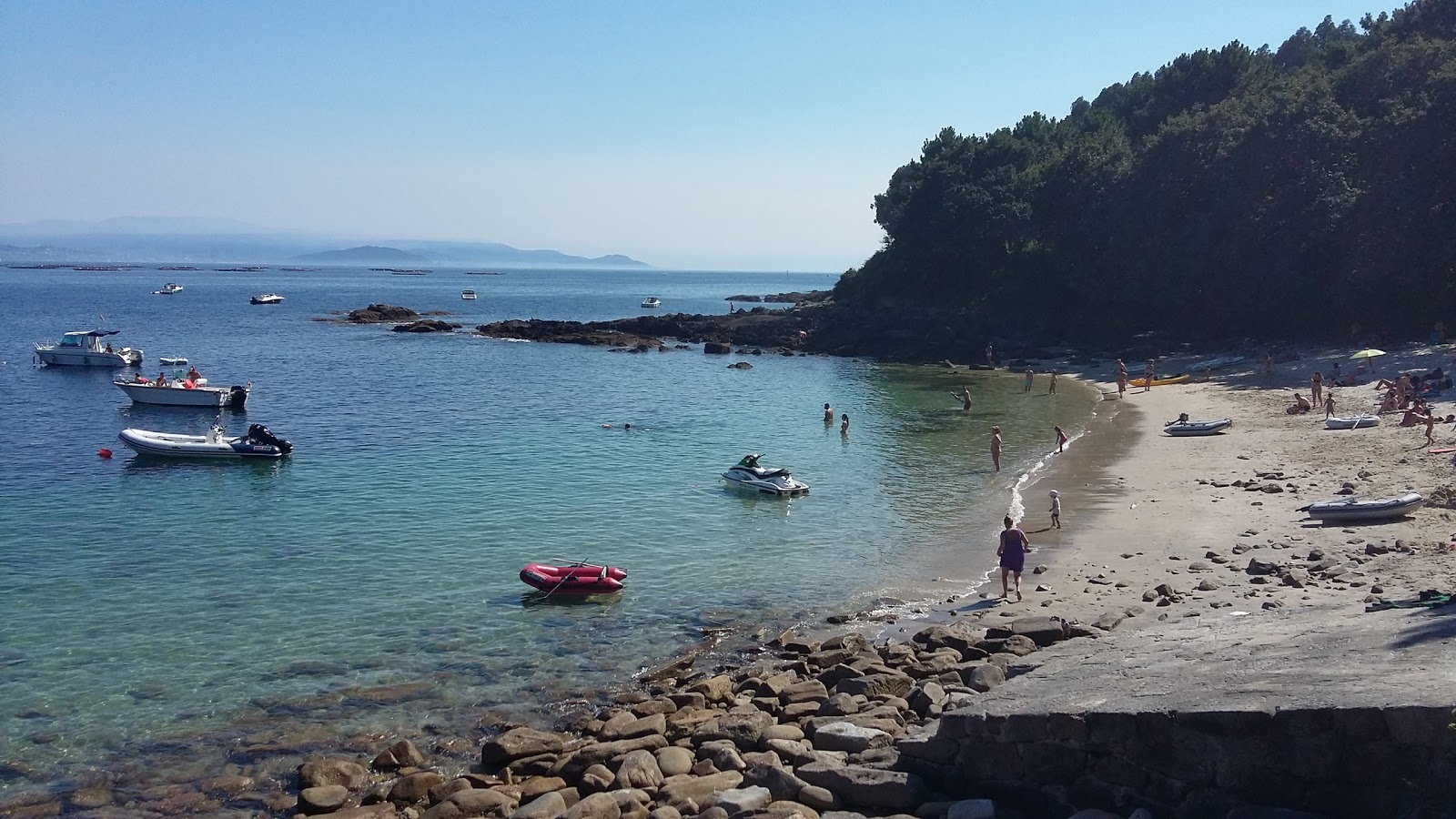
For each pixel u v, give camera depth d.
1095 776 12.09
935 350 90.56
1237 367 67.19
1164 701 12.02
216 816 15.18
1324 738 10.59
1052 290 94.88
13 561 27.95
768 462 42.78
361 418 54.59
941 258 108.38
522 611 24.36
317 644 22.08
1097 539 28.70
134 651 21.61
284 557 28.55
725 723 16.75
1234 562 25.08
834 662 20.16
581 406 59.84
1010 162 110.00
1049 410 57.56
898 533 31.23
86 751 17.25
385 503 35.09
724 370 81.06
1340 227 67.06
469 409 58.28
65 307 151.75
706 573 27.42
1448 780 9.91
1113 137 99.88
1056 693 13.73
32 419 53.91
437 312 152.88
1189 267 77.00
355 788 15.89
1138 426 48.81
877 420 54.97
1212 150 78.56
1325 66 91.00
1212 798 11.23
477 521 32.78
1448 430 38.03
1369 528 27.11
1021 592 24.41
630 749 16.14
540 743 16.69
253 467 41.34
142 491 36.91
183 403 57.22
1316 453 37.84
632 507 34.88
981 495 36.12
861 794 13.43
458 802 14.53
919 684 18.06
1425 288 64.75
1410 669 11.56
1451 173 62.72
